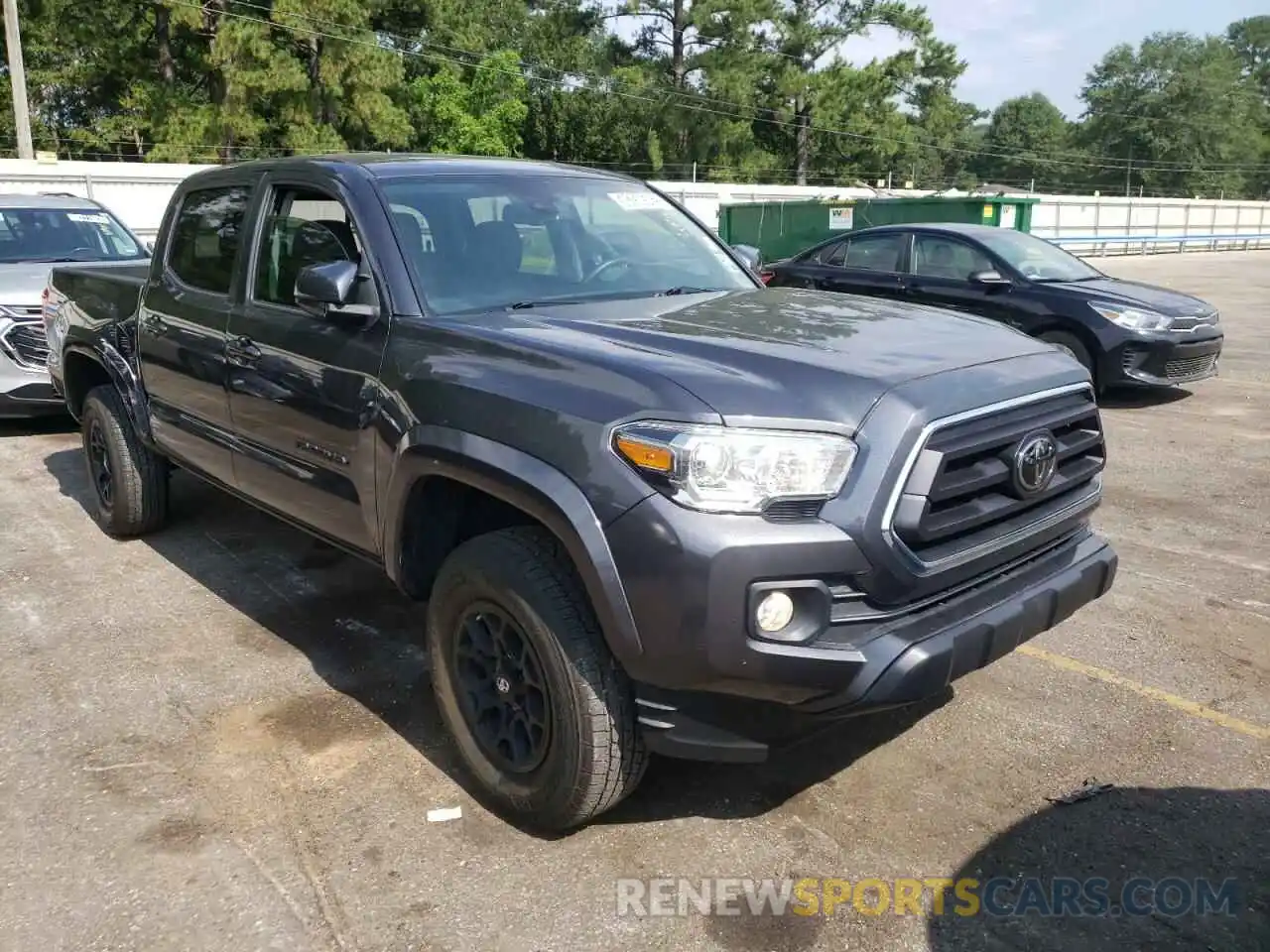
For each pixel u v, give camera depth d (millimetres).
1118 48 96500
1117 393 10609
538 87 57656
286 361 4016
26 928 2805
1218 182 93438
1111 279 10789
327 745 3734
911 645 2764
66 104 48438
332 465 3822
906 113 65875
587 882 2992
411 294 3631
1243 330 15500
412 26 50438
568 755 2971
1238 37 108500
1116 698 4051
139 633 4691
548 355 3092
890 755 3652
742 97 53656
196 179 5059
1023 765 3586
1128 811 3311
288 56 39344
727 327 3359
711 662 2670
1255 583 5246
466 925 2818
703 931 2793
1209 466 7578
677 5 54062
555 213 4293
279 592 5168
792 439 2699
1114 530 6121
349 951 2725
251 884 2988
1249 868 3037
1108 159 95812
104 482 5992
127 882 2994
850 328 3430
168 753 3680
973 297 10469
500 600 3072
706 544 2625
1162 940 2750
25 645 4570
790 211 25500
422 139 51062
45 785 3475
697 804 3371
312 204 4160
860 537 2701
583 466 2816
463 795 3420
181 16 38750
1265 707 3979
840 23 58219
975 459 2992
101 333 5680
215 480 4867
